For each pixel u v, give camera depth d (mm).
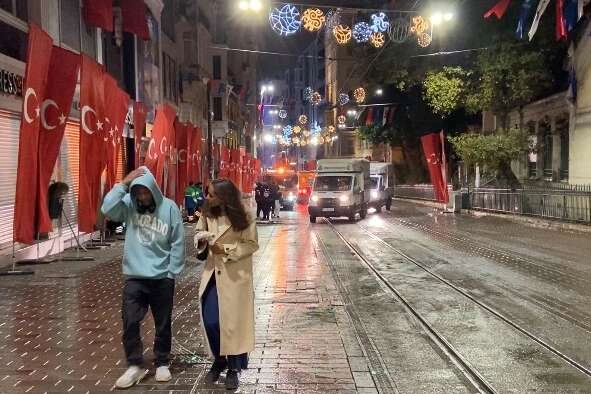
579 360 6316
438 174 31547
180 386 5441
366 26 18062
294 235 20219
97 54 19438
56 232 15078
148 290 5586
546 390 5430
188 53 36531
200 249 5363
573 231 20547
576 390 5430
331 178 27109
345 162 27594
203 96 41500
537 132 31422
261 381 5586
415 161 51375
